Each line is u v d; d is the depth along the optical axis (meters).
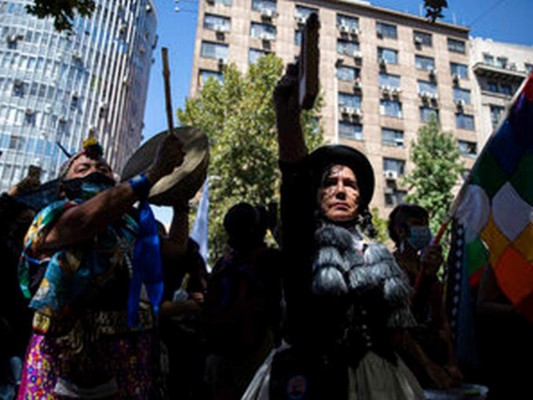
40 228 1.63
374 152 29.45
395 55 32.53
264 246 3.03
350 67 31.08
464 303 2.87
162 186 2.42
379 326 1.48
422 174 23.05
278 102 1.50
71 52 47.66
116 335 1.66
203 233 5.07
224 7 29.45
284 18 30.39
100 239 1.71
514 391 2.54
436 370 2.24
